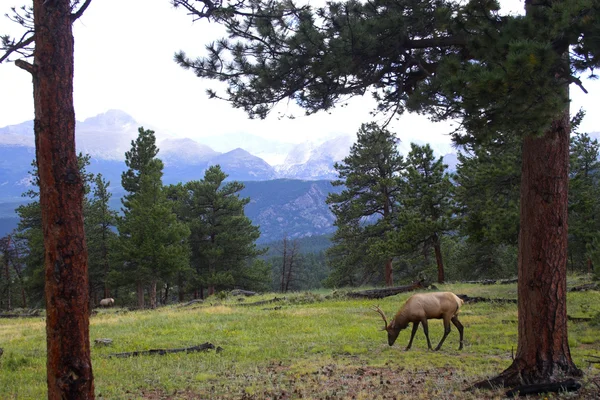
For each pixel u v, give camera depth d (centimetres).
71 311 581
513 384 789
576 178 2355
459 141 789
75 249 589
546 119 675
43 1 602
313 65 877
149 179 4097
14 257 5328
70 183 592
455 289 2511
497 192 2339
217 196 4812
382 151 3856
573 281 2534
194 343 1442
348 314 1948
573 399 701
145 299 5491
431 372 982
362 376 977
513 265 4247
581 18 634
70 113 603
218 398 870
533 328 786
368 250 3888
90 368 590
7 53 629
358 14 887
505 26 701
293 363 1140
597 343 1180
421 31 883
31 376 1083
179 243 4241
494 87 643
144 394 917
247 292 3500
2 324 2667
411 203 3203
